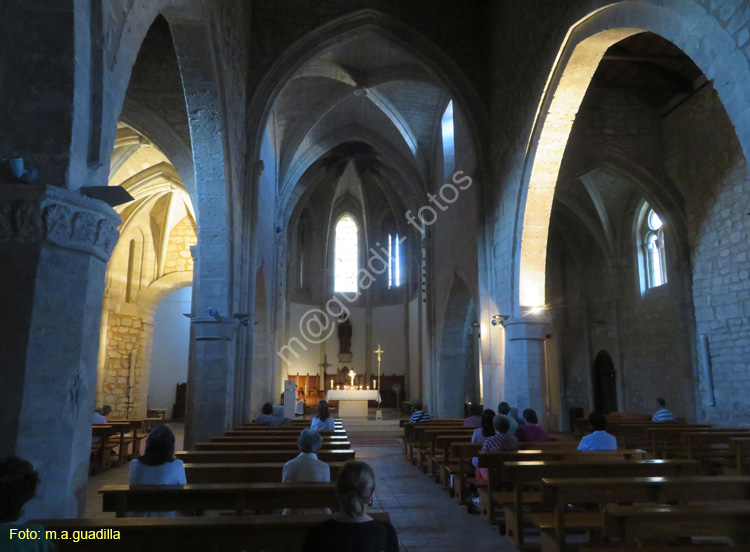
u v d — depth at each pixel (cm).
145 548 299
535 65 1046
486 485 655
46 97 438
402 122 1962
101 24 474
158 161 1770
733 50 522
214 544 300
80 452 425
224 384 1050
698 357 1327
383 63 1638
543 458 588
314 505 400
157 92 1220
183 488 389
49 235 412
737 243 1222
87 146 466
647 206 1792
